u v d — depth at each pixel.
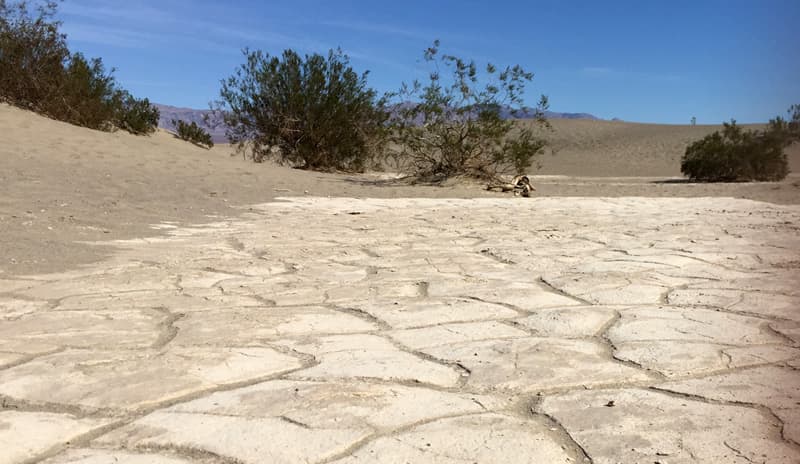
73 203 9.23
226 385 3.08
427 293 4.98
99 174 12.28
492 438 2.48
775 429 2.51
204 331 3.96
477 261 6.38
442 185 17.02
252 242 7.50
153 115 27.64
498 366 3.30
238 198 11.95
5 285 5.08
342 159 22.47
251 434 2.54
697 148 26.69
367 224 9.36
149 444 2.46
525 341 3.73
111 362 3.39
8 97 19.16
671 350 3.53
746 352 3.48
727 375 3.13
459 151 17.72
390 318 4.27
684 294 4.88
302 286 5.25
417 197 14.41
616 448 2.39
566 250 7.02
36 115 18.08
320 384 3.07
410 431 2.55
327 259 6.49
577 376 3.15
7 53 19.05
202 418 2.69
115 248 6.78
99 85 21.12
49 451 2.42
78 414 2.74
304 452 2.38
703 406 2.75
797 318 4.17
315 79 21.83
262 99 22.12
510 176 19.25
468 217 10.46
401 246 7.33
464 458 2.33
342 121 21.97
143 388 3.03
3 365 3.33
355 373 3.22
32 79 19.31
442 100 17.34
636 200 14.20
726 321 4.11
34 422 2.66
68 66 20.42
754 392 2.90
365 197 13.94
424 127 17.78
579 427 2.57
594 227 9.16
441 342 3.73
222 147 32.03
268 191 13.42
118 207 9.41
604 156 46.69
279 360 3.43
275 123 22.16
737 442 2.41
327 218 10.03
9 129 15.57
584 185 19.75
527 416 2.69
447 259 6.49
